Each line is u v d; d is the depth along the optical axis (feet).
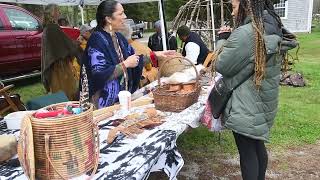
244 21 6.40
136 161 4.72
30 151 3.84
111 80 8.16
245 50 6.16
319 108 17.49
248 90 6.48
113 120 6.62
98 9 8.38
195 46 14.11
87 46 8.27
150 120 6.32
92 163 4.35
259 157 7.61
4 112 10.86
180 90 7.52
